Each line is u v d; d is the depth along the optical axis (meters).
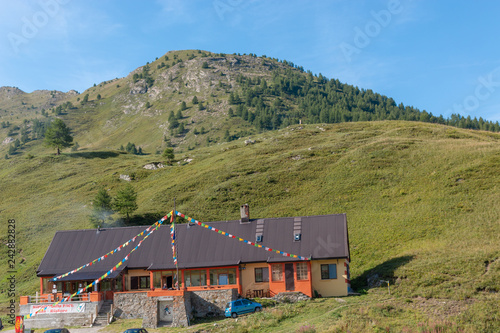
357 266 53.69
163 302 41.03
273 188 88.75
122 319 42.66
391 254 53.97
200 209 83.12
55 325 42.47
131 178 115.00
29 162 136.88
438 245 52.25
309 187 86.62
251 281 45.44
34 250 76.56
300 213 75.94
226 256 46.28
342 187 83.19
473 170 75.50
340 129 135.62
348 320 33.12
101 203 86.62
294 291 43.75
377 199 75.31
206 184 97.31
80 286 47.03
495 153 81.12
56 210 95.69
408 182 78.94
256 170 100.50
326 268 44.78
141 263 47.31
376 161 91.50
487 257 44.41
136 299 43.06
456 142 96.75
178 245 48.44
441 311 35.00
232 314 39.62
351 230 65.19
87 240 50.75
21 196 109.44
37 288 59.69
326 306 39.00
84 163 135.75
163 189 98.81
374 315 34.44
